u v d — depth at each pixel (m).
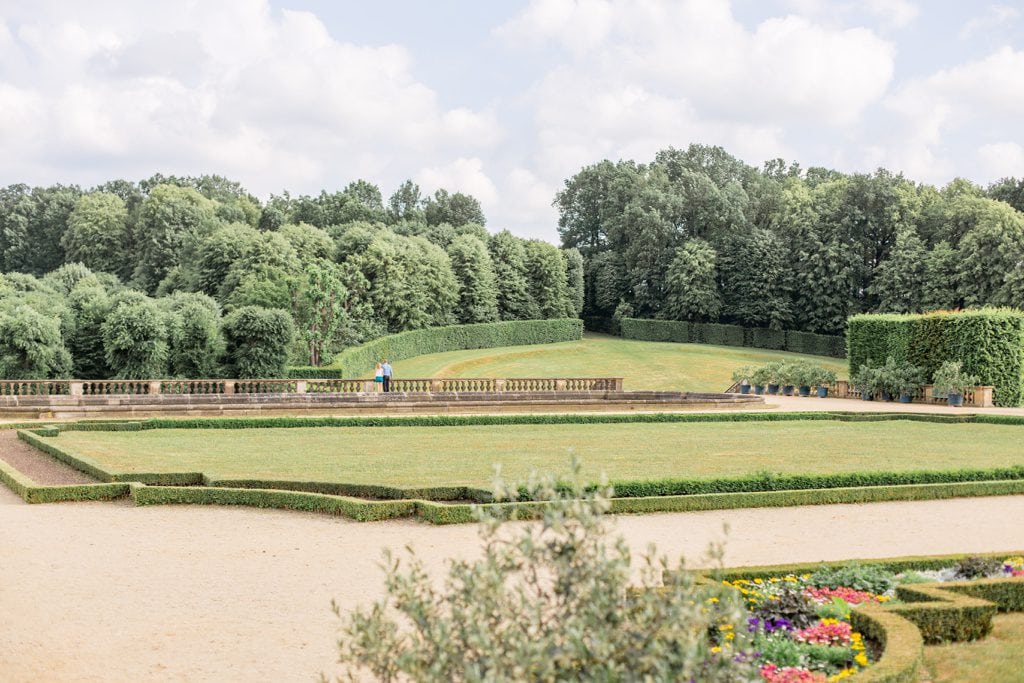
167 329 61.03
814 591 12.46
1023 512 19.97
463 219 145.88
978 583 12.20
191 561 15.41
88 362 62.12
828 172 141.38
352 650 7.39
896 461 26.06
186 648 11.12
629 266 119.12
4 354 56.06
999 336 49.25
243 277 83.38
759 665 9.71
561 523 7.23
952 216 93.88
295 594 13.42
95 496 21.12
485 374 86.69
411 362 89.19
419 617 6.95
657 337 113.38
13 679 10.09
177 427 35.91
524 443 30.69
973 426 37.91
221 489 20.59
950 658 10.20
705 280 111.75
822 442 31.14
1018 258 83.31
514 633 6.62
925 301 89.81
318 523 18.58
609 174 134.75
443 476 22.86
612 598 6.79
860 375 53.72
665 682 6.18
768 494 20.66
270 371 61.84
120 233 114.31
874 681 8.86
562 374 87.62
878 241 102.06
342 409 41.84
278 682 10.03
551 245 117.31
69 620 12.19
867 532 17.80
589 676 6.43
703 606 6.93
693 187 120.19
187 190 117.88
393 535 17.36
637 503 19.70
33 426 34.50
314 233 98.19
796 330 108.38
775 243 107.19
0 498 21.28
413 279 96.94
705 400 47.66
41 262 126.62
